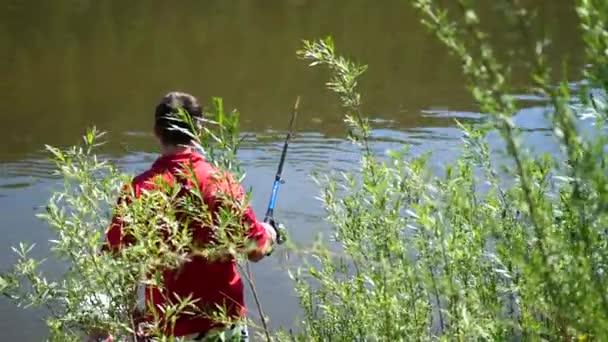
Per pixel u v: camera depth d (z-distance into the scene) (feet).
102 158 34.27
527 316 9.34
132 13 63.87
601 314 7.39
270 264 24.00
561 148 9.20
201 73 48.55
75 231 10.37
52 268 22.82
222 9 64.69
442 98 41.39
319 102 41.47
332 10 63.46
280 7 64.80
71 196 10.87
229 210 10.96
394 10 62.59
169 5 66.28
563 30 41.81
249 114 40.06
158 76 48.06
